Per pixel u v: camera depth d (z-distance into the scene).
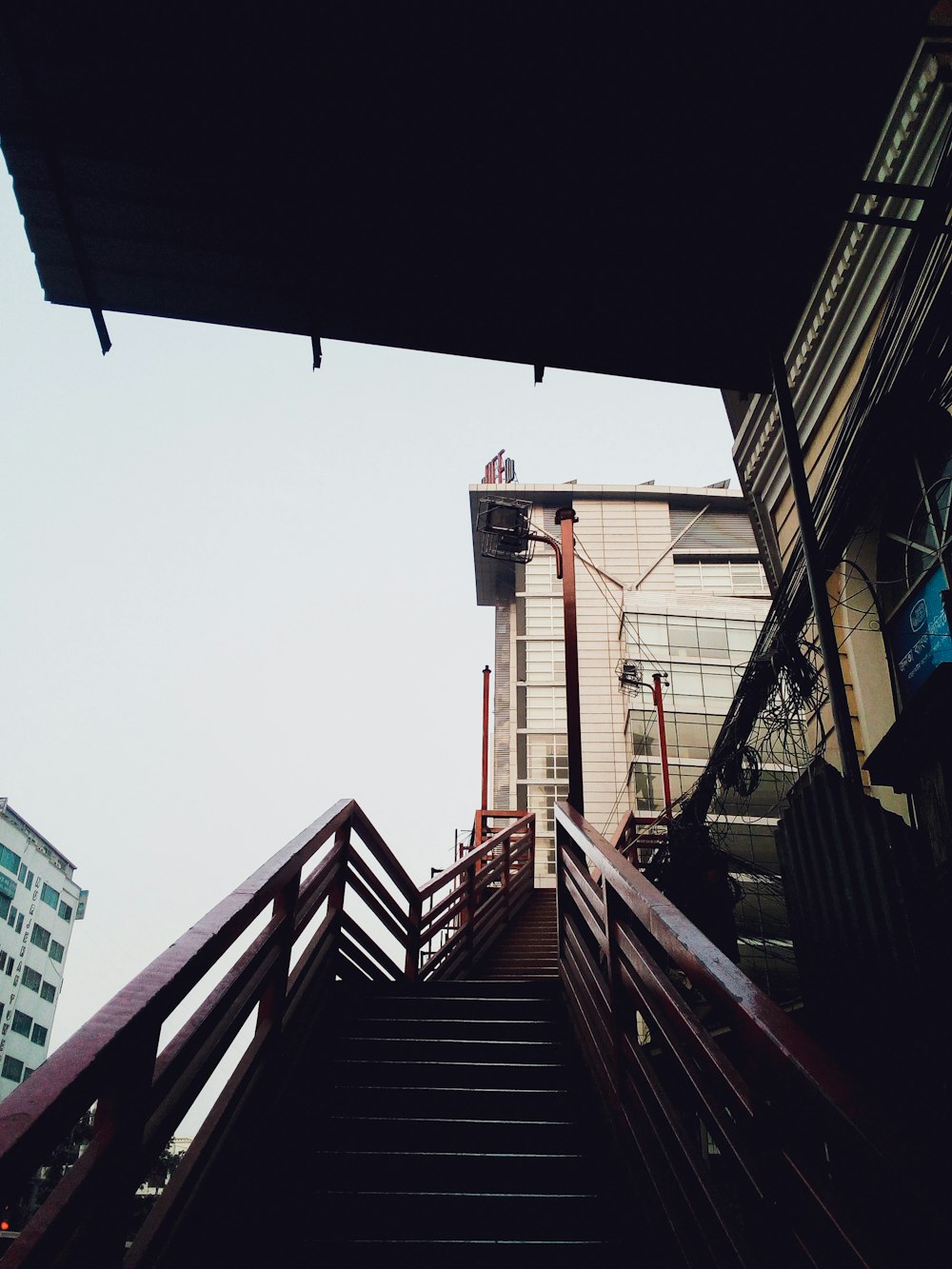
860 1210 1.44
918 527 6.03
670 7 3.09
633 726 26.80
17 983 46.66
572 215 3.68
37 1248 1.54
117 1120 1.92
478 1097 3.88
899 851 3.87
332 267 3.85
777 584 8.16
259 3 3.03
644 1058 2.95
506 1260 2.87
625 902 3.24
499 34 3.14
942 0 5.40
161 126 3.33
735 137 3.45
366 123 3.37
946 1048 3.47
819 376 7.01
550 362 4.32
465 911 9.18
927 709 3.74
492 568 34.81
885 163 5.71
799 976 4.98
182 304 4.05
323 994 4.42
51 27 3.08
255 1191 2.98
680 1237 2.33
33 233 3.75
